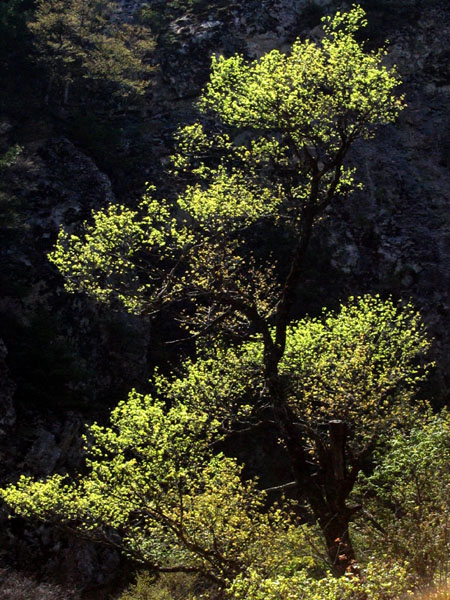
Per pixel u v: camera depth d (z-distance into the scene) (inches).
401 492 358.6
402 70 1854.1
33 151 1440.7
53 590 618.2
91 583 867.4
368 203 1596.9
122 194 1544.0
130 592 711.1
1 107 1537.9
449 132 1743.4
